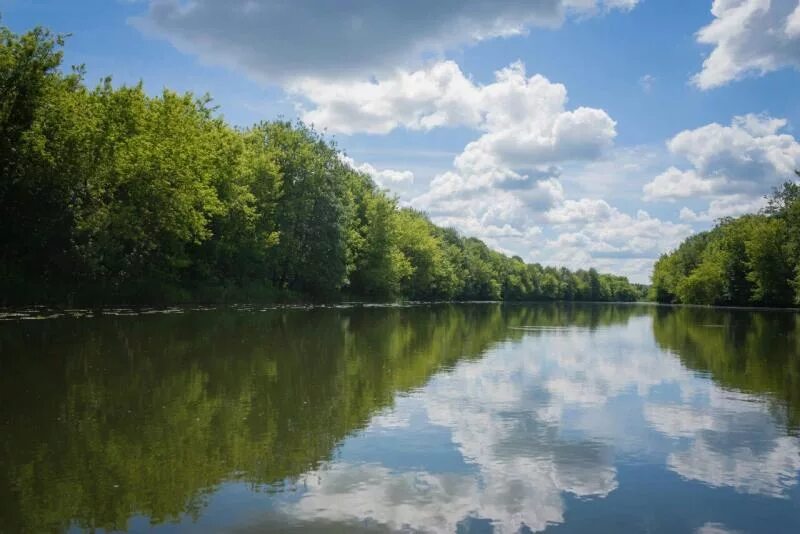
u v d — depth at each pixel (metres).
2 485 8.55
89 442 10.65
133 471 9.23
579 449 10.88
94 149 37.19
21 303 35.53
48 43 34.91
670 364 22.56
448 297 125.19
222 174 50.59
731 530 7.54
